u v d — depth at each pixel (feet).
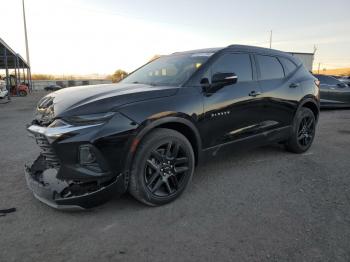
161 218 10.10
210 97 12.06
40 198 10.34
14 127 28.66
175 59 14.37
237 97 13.08
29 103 62.49
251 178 13.69
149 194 10.55
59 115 9.59
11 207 10.88
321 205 11.02
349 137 22.50
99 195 9.58
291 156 17.15
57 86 173.99
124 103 9.99
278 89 15.34
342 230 9.30
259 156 17.10
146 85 12.24
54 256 8.13
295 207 10.86
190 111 11.33
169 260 7.94
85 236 9.07
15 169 15.11
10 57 104.22
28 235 9.12
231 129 13.07
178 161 11.23
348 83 44.09
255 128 14.26
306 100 17.10
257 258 7.98
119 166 9.80
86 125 9.36
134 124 9.87
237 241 8.74
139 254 8.20
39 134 10.02
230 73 11.93
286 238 8.88
